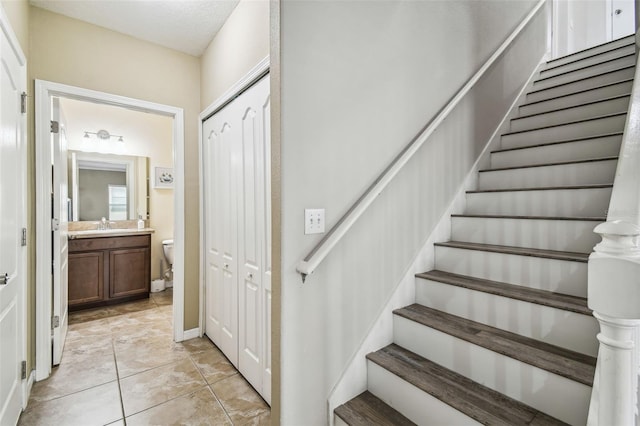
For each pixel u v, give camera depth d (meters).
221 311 2.52
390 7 1.68
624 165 0.72
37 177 2.09
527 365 1.19
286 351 1.30
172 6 2.21
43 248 2.12
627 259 0.57
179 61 2.78
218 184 2.58
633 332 0.62
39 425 1.67
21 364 1.77
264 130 1.93
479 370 1.33
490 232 1.92
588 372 1.10
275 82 1.29
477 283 1.63
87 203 3.88
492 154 2.51
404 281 1.77
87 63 2.34
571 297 1.39
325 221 1.40
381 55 1.63
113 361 2.37
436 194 2.01
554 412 1.12
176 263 2.74
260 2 1.95
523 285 1.58
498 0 2.56
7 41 1.56
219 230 2.56
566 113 2.49
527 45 3.06
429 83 1.91
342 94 1.46
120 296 3.71
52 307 2.28
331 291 1.44
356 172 1.52
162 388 2.03
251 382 2.05
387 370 1.45
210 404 1.87
